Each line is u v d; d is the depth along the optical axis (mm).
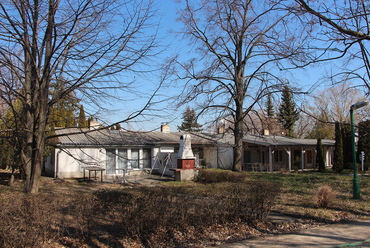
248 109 18641
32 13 8312
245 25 20438
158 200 6047
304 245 5793
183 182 17062
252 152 31578
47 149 16844
